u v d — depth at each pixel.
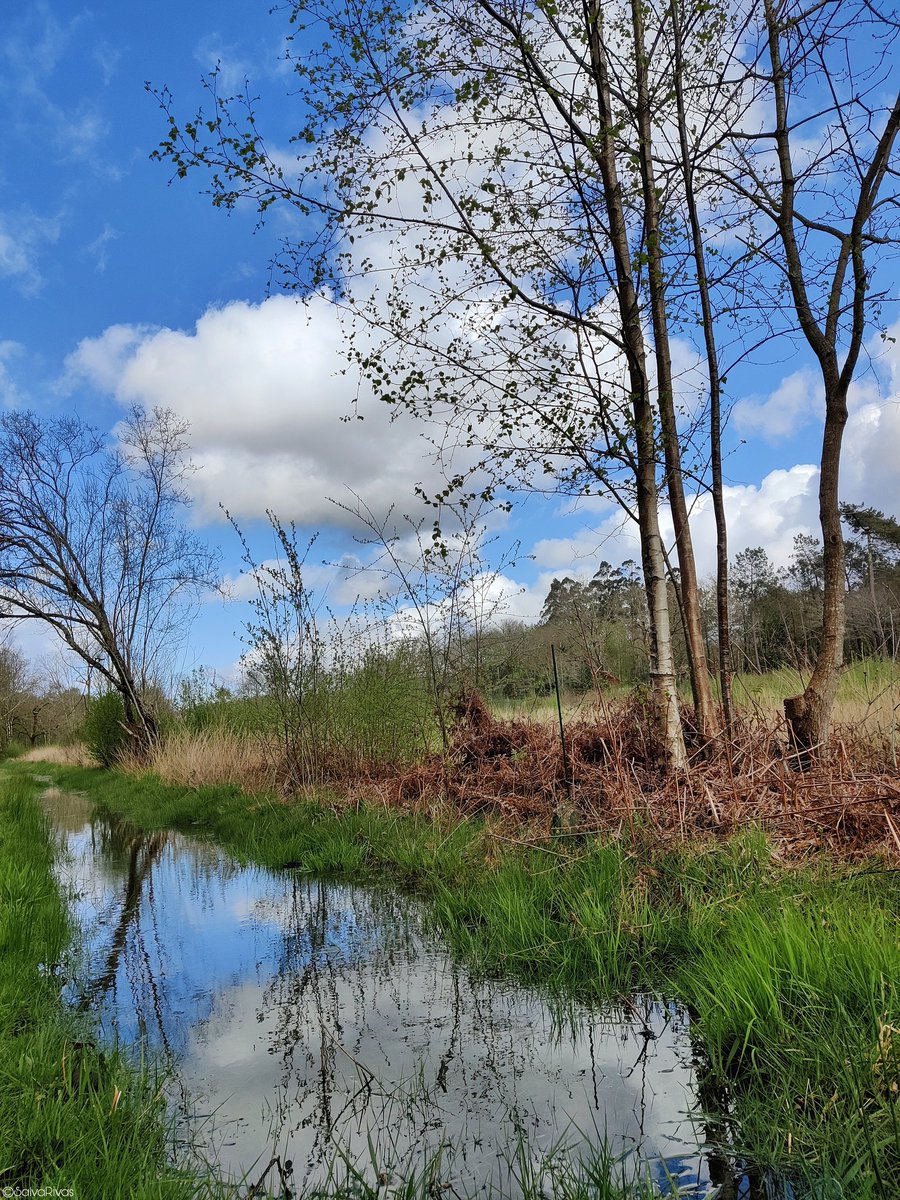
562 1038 3.51
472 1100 3.02
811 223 6.96
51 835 11.14
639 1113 2.84
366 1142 2.78
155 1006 4.23
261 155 5.88
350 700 11.08
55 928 5.52
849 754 6.63
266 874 7.53
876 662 9.90
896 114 6.17
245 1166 2.66
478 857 6.41
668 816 5.57
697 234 7.34
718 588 7.43
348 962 4.80
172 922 6.03
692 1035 3.41
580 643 10.16
